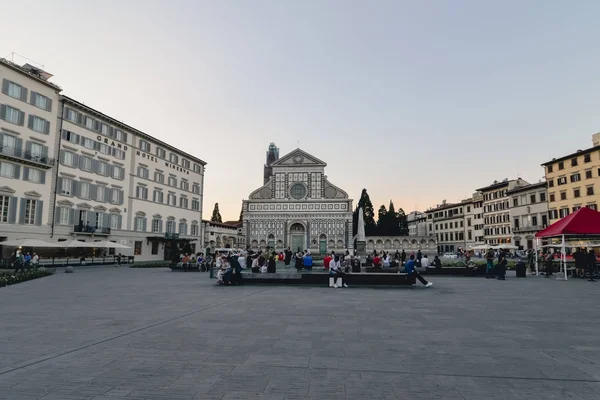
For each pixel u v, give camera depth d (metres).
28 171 45.84
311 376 6.68
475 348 8.62
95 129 55.66
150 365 7.22
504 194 91.25
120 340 9.15
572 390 6.11
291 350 8.34
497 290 21.47
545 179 79.38
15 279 25.06
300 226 84.75
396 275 23.12
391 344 8.91
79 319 11.88
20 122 45.00
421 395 5.86
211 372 6.85
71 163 51.62
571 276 31.83
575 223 28.41
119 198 59.41
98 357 7.72
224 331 10.20
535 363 7.52
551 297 18.14
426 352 8.26
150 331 10.15
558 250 57.78
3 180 43.00
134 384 6.23
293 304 15.48
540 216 78.25
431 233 126.94
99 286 23.25
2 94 43.09
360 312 13.48
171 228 71.12
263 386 6.18
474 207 104.75
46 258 47.03
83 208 53.19
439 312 13.54
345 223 83.00
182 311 13.53
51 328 10.50
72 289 21.38
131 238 61.56
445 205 118.88
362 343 8.99
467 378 6.63
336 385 6.25
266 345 8.74
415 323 11.47
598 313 13.41
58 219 49.53
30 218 46.06
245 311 13.59
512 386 6.27
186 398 5.68
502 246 70.12
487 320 12.02
